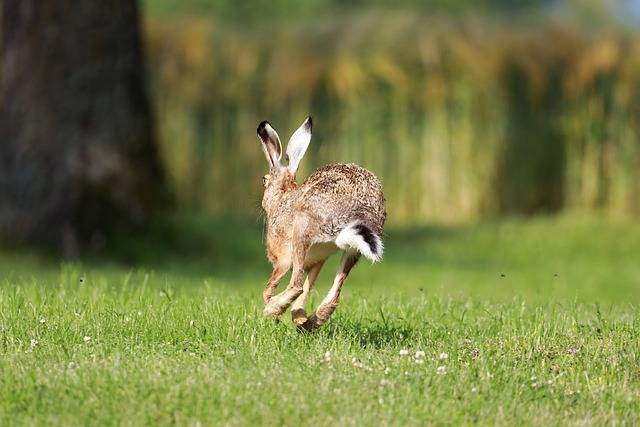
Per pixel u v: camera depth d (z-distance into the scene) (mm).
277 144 10531
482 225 26094
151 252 19953
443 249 23578
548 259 23047
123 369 7855
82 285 12555
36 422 6926
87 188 19719
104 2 19750
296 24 29594
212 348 8883
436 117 27828
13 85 19656
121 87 20031
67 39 19594
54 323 9648
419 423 7039
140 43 20500
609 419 7410
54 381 7594
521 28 29266
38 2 19516
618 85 27922
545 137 28234
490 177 28031
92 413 7039
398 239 24969
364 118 27750
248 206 27375
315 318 9414
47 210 19562
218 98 27844
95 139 19844
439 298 12031
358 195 9211
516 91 28203
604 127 28094
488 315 10938
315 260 9617
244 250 20953
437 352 9086
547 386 8070
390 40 28250
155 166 20922
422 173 27891
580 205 28281
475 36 28469
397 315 10680
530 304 12578
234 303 10914
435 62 27922
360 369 8172
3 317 9875
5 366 7988
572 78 28156
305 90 27750
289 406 7160
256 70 27984
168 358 8391
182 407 7109
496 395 7711
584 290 18734
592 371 8711
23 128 19594
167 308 10383
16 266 17844
